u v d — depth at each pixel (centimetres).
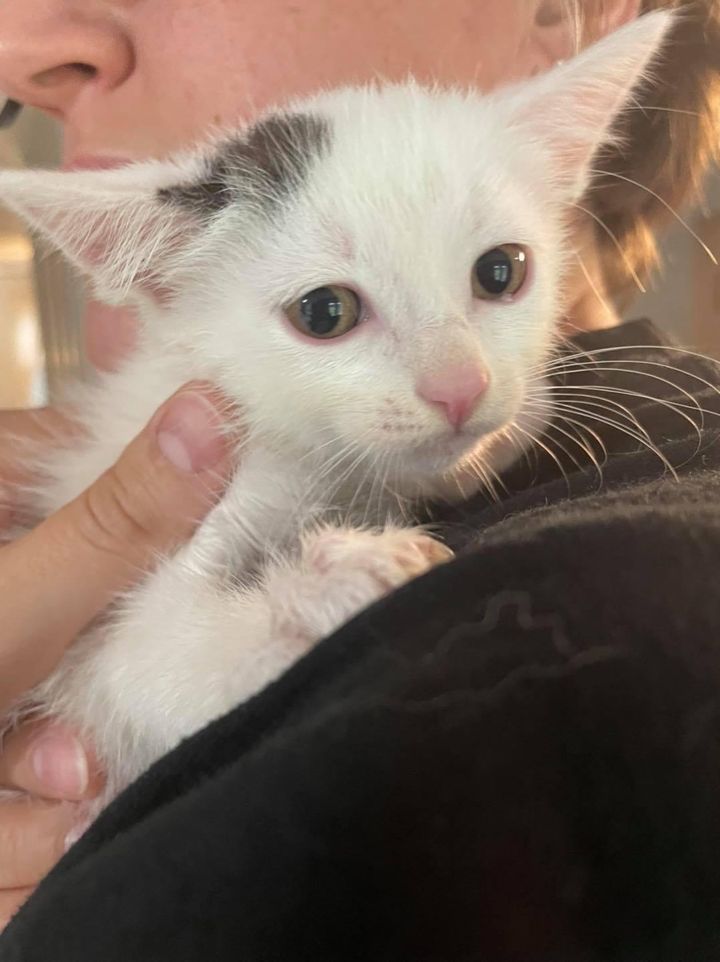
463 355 12
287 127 14
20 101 19
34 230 14
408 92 14
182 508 13
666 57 18
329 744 6
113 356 19
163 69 16
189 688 11
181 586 12
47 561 12
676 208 21
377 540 11
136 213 13
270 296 13
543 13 17
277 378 13
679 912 6
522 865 6
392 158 13
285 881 6
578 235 17
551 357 14
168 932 6
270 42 15
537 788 6
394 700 6
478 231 13
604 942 6
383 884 6
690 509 8
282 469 13
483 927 6
